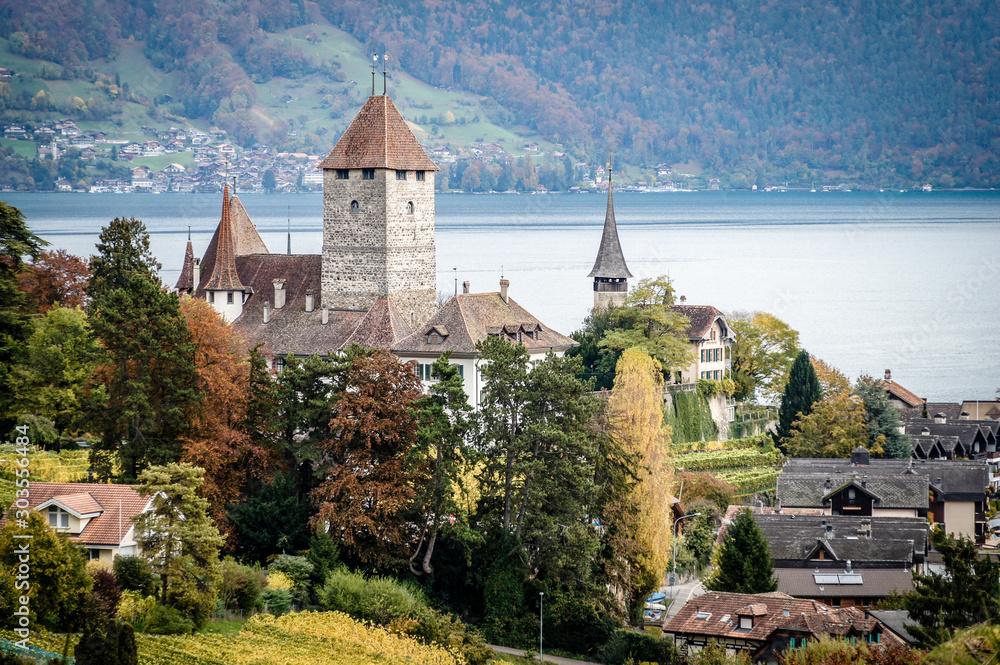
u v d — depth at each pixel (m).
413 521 115.44
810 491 147.25
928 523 134.75
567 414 115.81
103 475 115.12
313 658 94.44
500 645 111.62
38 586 85.56
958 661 74.75
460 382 116.50
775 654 102.31
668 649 106.38
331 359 121.12
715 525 152.38
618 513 118.81
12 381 129.38
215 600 99.69
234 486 116.81
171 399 116.94
